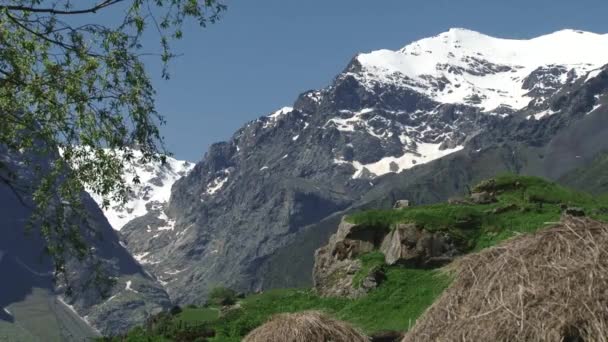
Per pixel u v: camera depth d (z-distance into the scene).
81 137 24.66
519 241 12.11
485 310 11.56
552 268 11.26
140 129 25.30
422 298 53.44
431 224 59.66
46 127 24.47
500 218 61.00
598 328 10.38
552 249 11.56
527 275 11.39
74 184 24.98
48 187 24.80
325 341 17.25
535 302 11.01
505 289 11.52
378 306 53.97
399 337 42.72
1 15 24.55
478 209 63.06
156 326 62.59
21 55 24.86
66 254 26.20
